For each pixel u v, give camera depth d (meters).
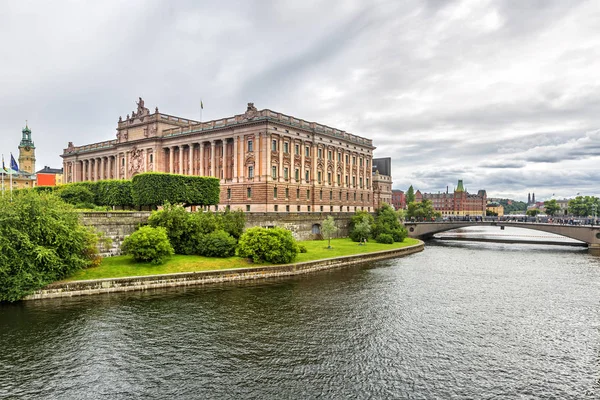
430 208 137.62
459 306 37.22
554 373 23.69
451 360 25.22
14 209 37.06
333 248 68.38
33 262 36.66
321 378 22.55
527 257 71.88
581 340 28.97
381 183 151.88
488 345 27.77
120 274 41.75
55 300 36.38
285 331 29.88
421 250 81.75
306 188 94.94
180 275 43.22
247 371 23.28
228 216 58.03
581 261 67.19
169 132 103.69
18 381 21.84
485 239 112.00
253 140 85.88
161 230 47.66
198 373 23.00
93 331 29.17
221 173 93.50
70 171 135.38
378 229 85.88
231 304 36.62
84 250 42.47
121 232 49.53
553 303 38.66
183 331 29.52
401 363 24.66
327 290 42.50
